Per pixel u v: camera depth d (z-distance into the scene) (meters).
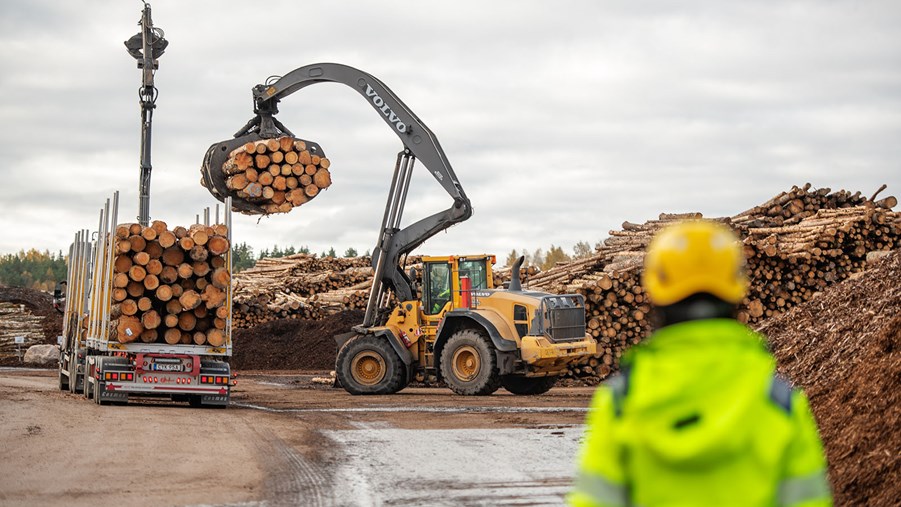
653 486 2.47
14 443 10.43
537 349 18.86
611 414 2.56
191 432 12.03
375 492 8.38
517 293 19.83
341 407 16.67
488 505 7.85
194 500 7.85
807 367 11.16
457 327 20.16
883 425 7.10
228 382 15.79
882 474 6.54
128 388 15.41
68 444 10.55
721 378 2.44
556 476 9.23
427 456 10.50
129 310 15.45
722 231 2.60
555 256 80.75
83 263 18.88
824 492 2.46
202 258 15.62
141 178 18.00
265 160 20.33
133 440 11.09
